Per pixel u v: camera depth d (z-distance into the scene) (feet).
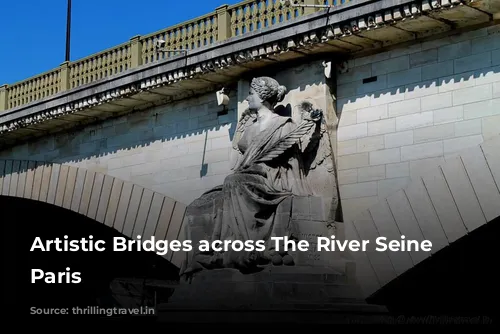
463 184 71.61
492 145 69.97
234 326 77.46
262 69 87.35
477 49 73.10
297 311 74.33
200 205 85.15
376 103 79.15
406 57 77.66
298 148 80.28
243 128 85.46
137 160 101.30
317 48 80.84
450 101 74.13
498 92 71.31
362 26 76.07
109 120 105.91
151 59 98.53
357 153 79.82
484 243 77.87
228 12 89.61
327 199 79.25
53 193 110.22
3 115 114.11
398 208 75.77
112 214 102.27
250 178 79.97
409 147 76.23
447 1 70.44
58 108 106.42
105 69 103.86
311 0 82.53
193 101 96.17
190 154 95.35
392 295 79.51
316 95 82.07
